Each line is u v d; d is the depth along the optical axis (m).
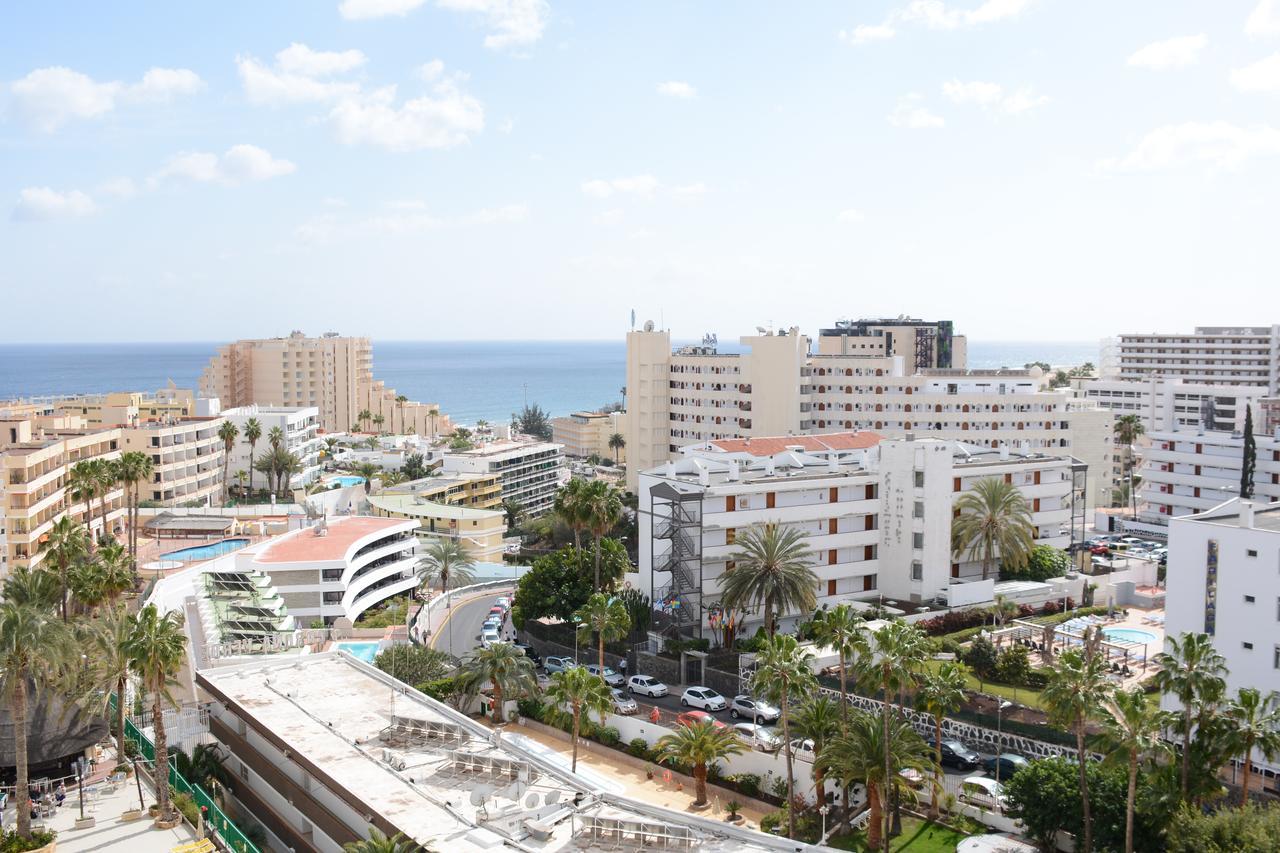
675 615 107.56
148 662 64.12
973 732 76.56
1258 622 72.94
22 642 60.12
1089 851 56.88
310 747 59.69
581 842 46.91
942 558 115.38
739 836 47.62
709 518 109.25
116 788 71.88
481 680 89.94
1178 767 56.50
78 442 159.88
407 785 53.75
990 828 65.31
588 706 76.56
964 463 127.50
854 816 68.25
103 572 93.00
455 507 189.12
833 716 66.75
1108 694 56.44
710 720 75.94
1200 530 76.31
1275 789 66.69
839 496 118.38
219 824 65.50
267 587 120.31
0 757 72.81
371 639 117.31
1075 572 126.88
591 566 117.00
